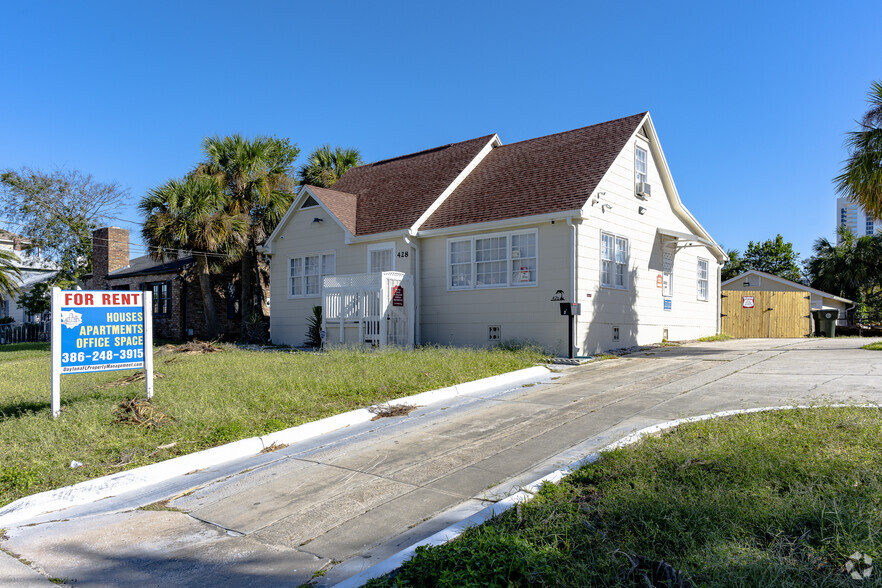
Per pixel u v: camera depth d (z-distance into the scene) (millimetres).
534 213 15539
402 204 19281
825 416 6945
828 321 22062
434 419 8758
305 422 8359
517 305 15891
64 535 5164
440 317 17500
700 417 7477
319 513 5402
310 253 20656
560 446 7012
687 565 3627
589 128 18891
